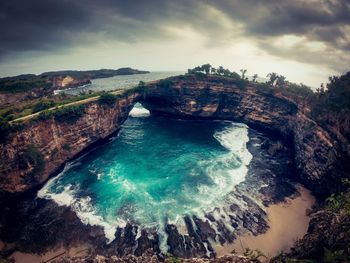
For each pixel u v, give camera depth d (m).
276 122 98.62
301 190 63.00
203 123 114.81
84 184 63.84
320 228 38.28
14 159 56.88
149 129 106.00
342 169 55.00
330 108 65.44
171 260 36.94
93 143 84.31
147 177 67.06
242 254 42.72
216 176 67.19
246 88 110.31
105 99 87.94
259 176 67.88
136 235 46.50
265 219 51.38
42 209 54.47
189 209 53.38
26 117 66.81
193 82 114.75
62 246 44.81
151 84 111.19
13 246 45.06
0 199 54.19
